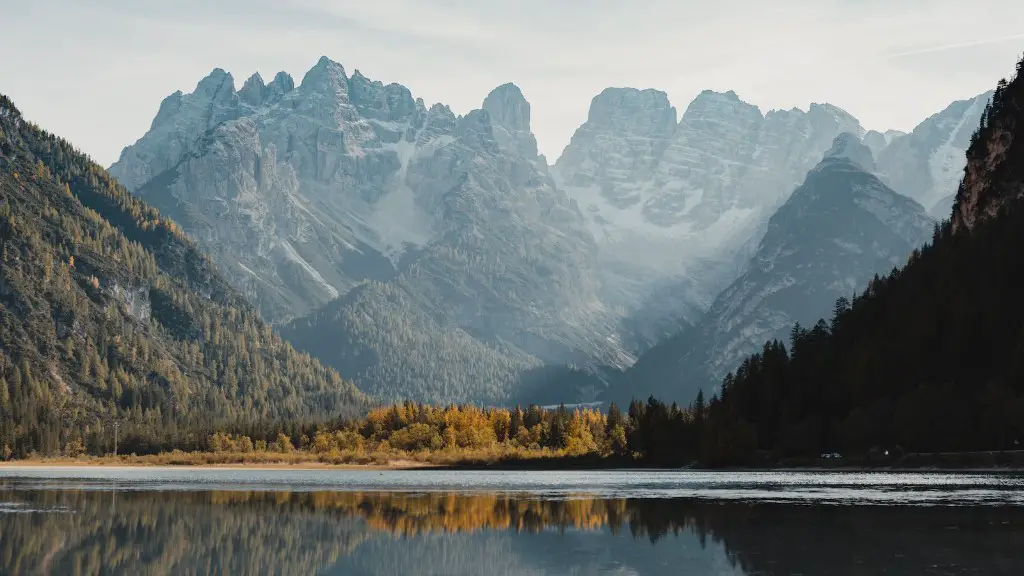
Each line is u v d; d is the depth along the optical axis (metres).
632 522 141.38
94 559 111.00
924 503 157.00
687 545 118.06
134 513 156.12
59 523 141.38
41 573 102.88
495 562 108.94
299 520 147.12
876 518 138.38
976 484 198.00
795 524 134.50
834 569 100.56
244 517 151.25
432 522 144.50
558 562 108.25
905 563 102.81
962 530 124.50
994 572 97.81
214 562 109.94
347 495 198.25
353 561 110.31
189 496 193.62
